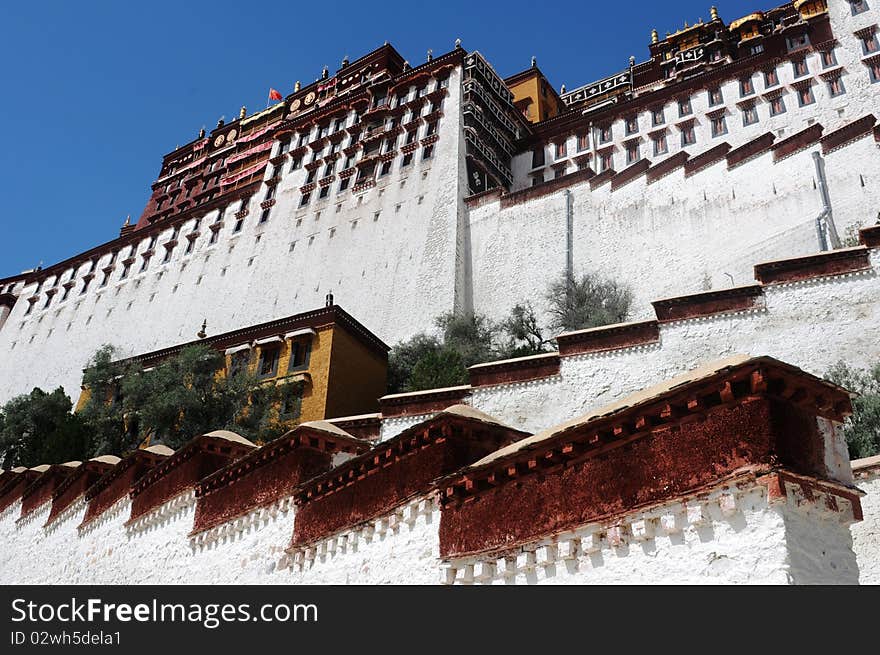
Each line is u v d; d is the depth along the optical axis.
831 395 5.91
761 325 17.94
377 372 30.31
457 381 23.12
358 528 9.38
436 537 8.22
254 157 63.28
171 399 25.27
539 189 40.69
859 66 40.66
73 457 26.22
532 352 28.39
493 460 7.67
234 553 11.55
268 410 26.88
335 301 44.22
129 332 54.25
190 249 55.97
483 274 40.44
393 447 9.37
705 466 5.85
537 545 6.96
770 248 29.81
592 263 36.44
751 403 5.74
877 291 17.14
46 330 60.56
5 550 20.81
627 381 18.28
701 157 34.31
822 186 29.30
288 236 50.22
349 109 53.97
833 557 5.49
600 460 6.72
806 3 51.91
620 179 37.53
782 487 5.33
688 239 33.28
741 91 43.72
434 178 44.91
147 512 14.38
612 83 62.00
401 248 43.41
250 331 30.56
